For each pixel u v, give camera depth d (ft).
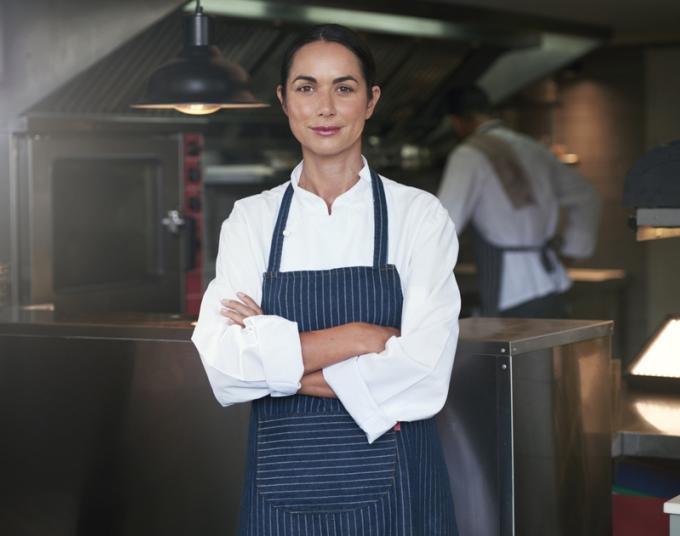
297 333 7.13
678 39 22.89
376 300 7.30
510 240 16.94
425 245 7.34
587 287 21.70
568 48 20.68
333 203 7.45
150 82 10.85
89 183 14.48
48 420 10.26
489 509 8.48
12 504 10.48
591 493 9.52
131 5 13.00
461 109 17.19
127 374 9.90
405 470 7.20
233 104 10.72
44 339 10.21
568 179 17.66
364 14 16.46
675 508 7.51
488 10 18.24
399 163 21.03
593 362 9.53
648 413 10.48
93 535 10.19
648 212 9.07
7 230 13.76
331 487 7.18
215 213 19.03
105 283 14.80
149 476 9.89
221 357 7.24
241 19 15.51
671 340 11.76
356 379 7.07
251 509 7.34
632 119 23.48
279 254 7.45
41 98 13.52
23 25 13.48
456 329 7.34
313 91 7.26
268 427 7.34
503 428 8.38
